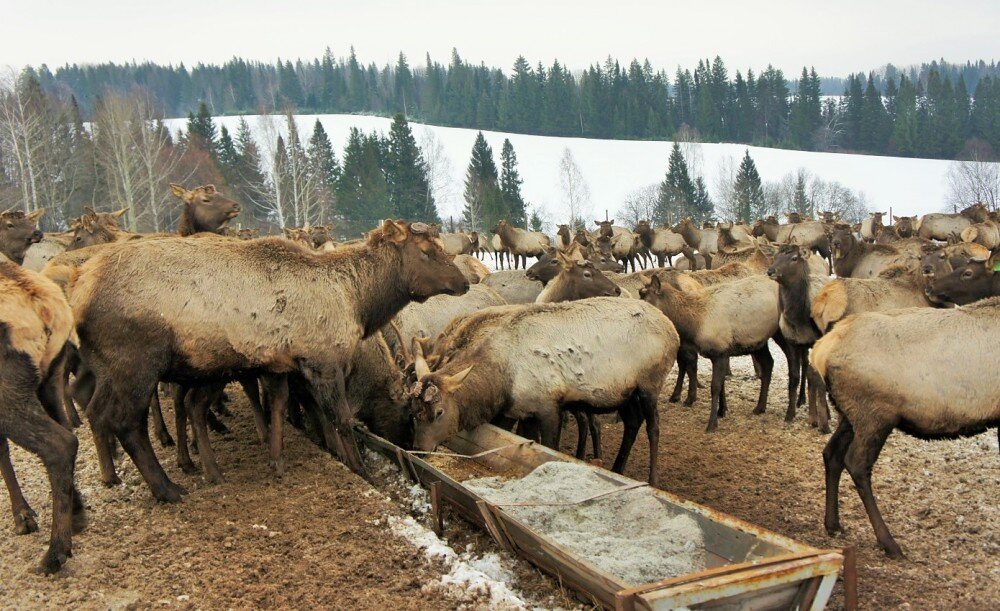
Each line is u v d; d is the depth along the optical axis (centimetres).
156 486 653
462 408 727
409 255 767
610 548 518
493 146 11012
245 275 679
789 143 11831
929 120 11019
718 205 7488
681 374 1121
